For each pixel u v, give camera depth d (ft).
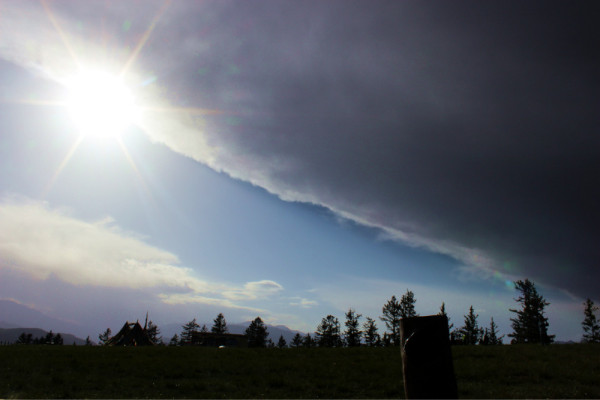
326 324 314.14
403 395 44.19
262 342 357.61
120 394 42.70
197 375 55.11
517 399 38.32
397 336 273.33
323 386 49.14
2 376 49.80
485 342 273.95
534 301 264.11
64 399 39.29
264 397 42.70
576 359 62.23
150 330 392.06
